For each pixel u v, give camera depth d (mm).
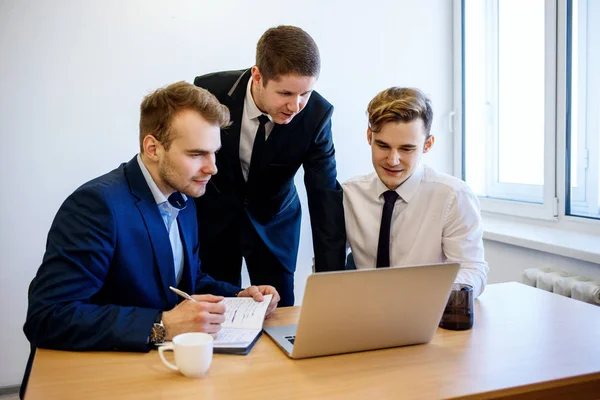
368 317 1159
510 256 2594
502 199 3010
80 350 1188
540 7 2766
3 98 2486
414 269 1148
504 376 1064
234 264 2160
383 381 1044
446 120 3289
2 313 2547
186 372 1055
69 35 2547
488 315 1447
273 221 2148
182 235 1538
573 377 1065
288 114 1722
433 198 1731
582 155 2521
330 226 1894
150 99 1374
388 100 1603
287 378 1060
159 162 1377
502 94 3066
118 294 1357
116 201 1327
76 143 2602
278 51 1617
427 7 3160
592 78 2438
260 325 1318
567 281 2143
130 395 982
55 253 1247
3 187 2520
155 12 2656
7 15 2457
